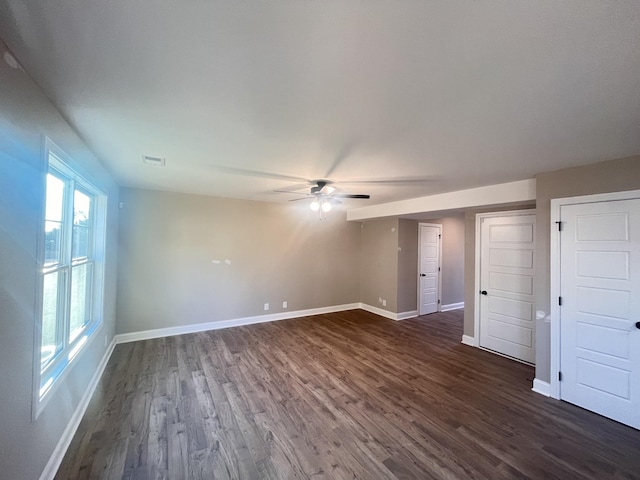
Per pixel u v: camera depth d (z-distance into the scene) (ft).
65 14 3.31
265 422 7.93
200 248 15.88
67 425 6.91
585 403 8.89
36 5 3.18
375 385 10.16
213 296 16.30
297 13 3.26
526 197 10.96
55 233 7.04
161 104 5.55
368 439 7.29
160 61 4.21
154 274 14.66
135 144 7.74
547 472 6.33
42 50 4.02
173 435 7.30
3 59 3.94
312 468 6.31
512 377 11.03
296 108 5.62
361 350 13.55
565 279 9.41
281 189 13.97
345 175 10.72
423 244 20.71
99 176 9.48
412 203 15.90
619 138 6.88
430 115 5.84
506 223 13.35
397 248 19.43
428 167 9.52
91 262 10.03
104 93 5.19
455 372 11.36
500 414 8.53
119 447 6.84
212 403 8.82
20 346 4.71
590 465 6.57
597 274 8.76
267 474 6.12
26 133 4.68
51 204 6.79
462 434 7.57
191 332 15.62
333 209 20.63
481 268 14.26
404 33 3.55
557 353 9.50
